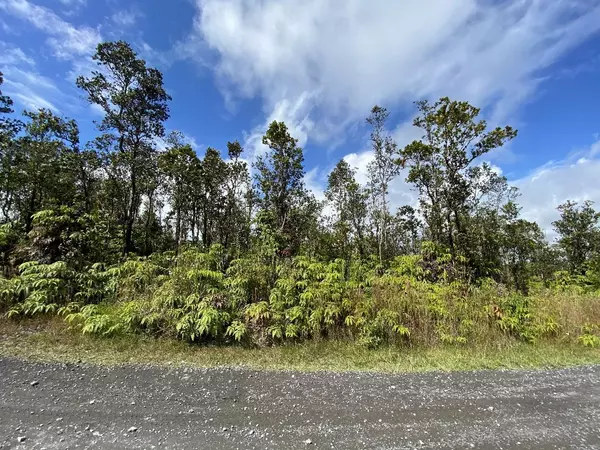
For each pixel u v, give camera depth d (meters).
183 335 6.06
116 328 6.04
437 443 2.96
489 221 17.55
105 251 9.23
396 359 5.71
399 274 8.81
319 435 3.04
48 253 7.94
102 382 4.12
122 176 18.64
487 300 7.54
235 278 7.21
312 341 6.41
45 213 8.06
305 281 7.20
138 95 17.36
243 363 5.27
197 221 21.67
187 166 18.34
